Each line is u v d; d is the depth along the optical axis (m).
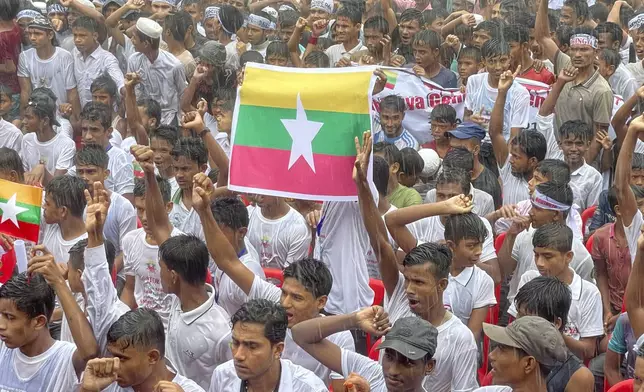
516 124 11.45
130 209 9.48
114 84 13.14
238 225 7.70
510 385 5.87
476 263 8.14
